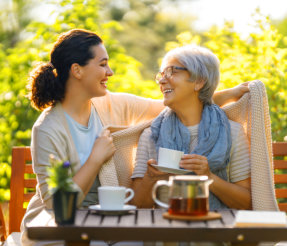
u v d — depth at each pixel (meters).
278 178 3.35
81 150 3.00
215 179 2.81
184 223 2.23
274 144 3.34
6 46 9.78
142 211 2.52
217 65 3.03
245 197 2.90
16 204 3.33
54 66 3.06
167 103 2.99
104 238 2.17
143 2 14.25
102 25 5.16
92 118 3.13
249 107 3.08
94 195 3.03
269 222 2.16
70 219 2.22
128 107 3.27
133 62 5.13
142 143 3.12
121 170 3.17
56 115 3.00
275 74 4.29
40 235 2.18
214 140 2.94
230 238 2.14
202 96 3.02
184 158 2.73
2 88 5.13
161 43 13.69
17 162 3.36
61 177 2.23
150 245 2.49
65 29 4.95
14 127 5.12
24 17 10.14
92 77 3.00
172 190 2.32
